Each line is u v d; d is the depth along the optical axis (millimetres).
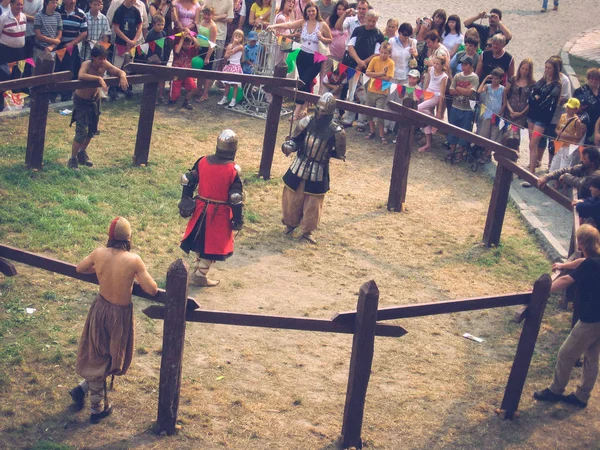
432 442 6992
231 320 6582
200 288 9148
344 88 15047
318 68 14719
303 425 7027
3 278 8680
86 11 14281
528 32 22156
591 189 8891
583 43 21672
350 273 9930
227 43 15883
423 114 11242
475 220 11922
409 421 7234
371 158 13938
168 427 6691
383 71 14008
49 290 8586
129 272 6500
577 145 11453
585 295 7270
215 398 7250
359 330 6504
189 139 13656
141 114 11945
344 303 9180
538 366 8289
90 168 11820
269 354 8086
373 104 14211
